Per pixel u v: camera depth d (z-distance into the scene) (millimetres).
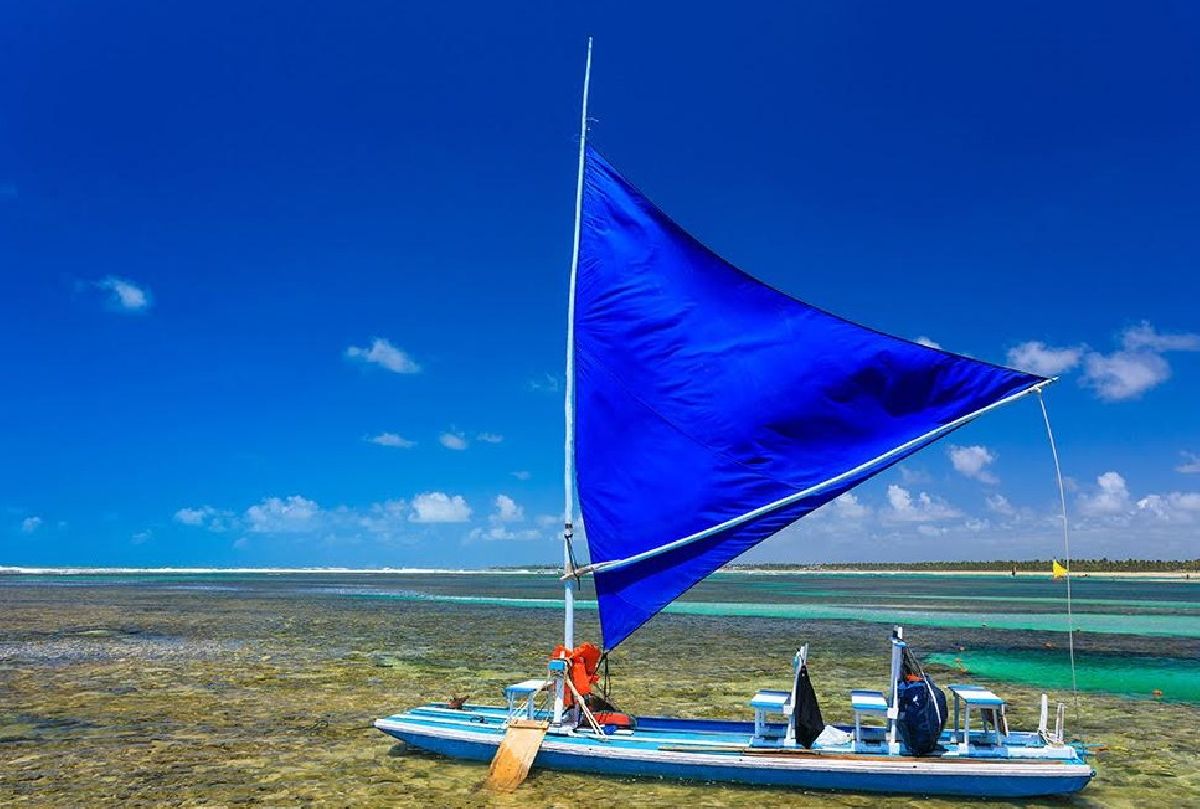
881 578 150375
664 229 13727
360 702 20156
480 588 96125
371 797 12289
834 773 11664
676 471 13000
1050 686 23781
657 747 12477
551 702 15227
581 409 13719
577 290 14102
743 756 12070
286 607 55656
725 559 12625
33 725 17453
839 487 12312
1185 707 20656
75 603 58188
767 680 24062
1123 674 26047
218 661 27328
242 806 12016
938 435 11992
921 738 11656
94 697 20688
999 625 43125
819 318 12805
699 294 13445
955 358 12031
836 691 22359
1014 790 11320
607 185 14188
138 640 33625
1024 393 11562
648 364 13477
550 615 49125
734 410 12945
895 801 11688
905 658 12219
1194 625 43375
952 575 186250
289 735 16500
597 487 13406
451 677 24203
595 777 12789
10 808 11969
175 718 18188
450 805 11844
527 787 12438
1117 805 12508
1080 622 45094
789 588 96812
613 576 13250
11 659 27609
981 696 12008
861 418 12438
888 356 12383
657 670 26125
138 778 13445
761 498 12578
